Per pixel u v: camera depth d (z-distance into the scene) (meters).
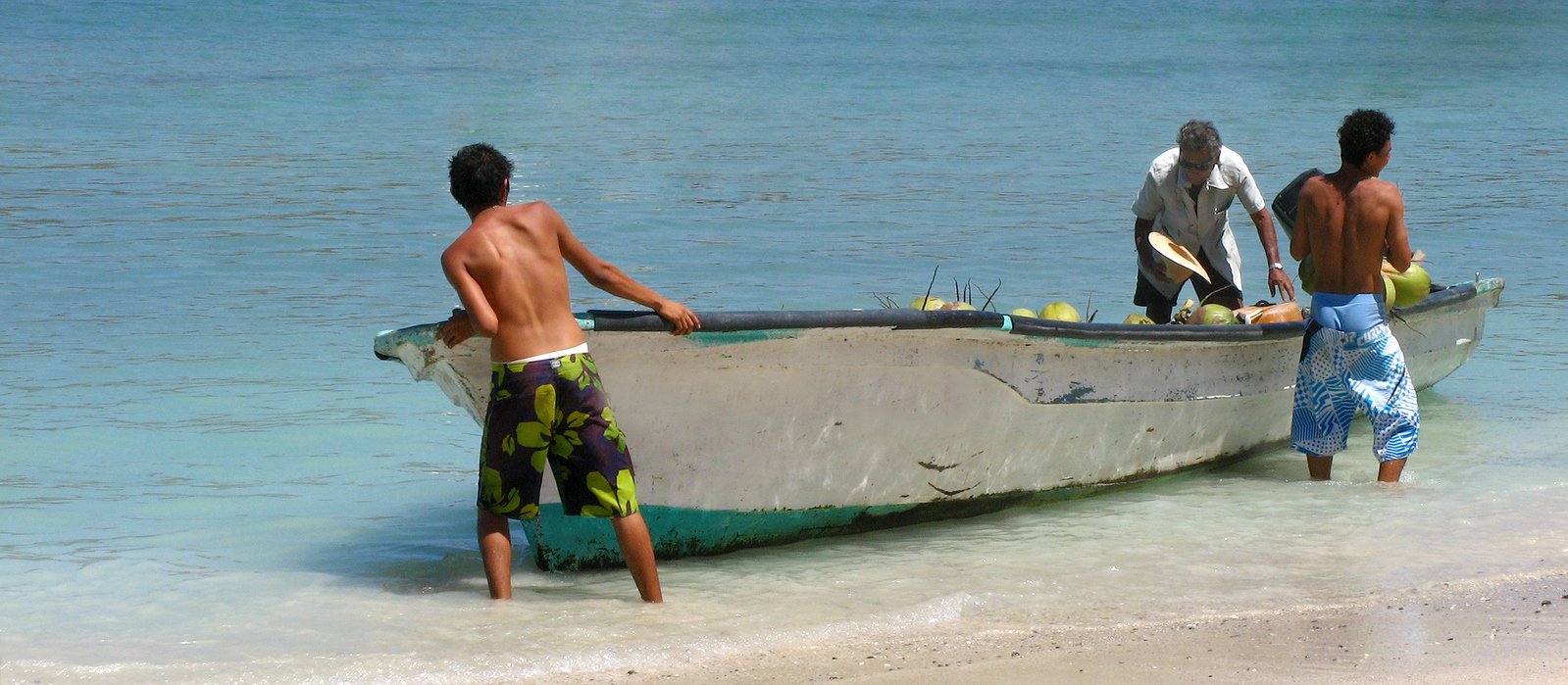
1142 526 27.23
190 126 109.31
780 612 22.30
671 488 23.97
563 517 23.77
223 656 20.42
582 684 19.39
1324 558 25.14
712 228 67.75
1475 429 34.34
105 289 52.00
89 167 86.19
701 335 22.69
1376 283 29.38
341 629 21.56
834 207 74.44
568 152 97.62
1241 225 72.62
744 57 184.25
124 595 23.30
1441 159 95.75
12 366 40.56
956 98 140.00
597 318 22.09
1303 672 19.34
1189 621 21.80
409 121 116.50
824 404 24.53
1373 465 31.91
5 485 29.84
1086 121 121.44
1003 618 22.08
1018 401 26.52
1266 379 31.14
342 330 45.97
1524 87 154.12
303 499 29.23
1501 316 48.09
